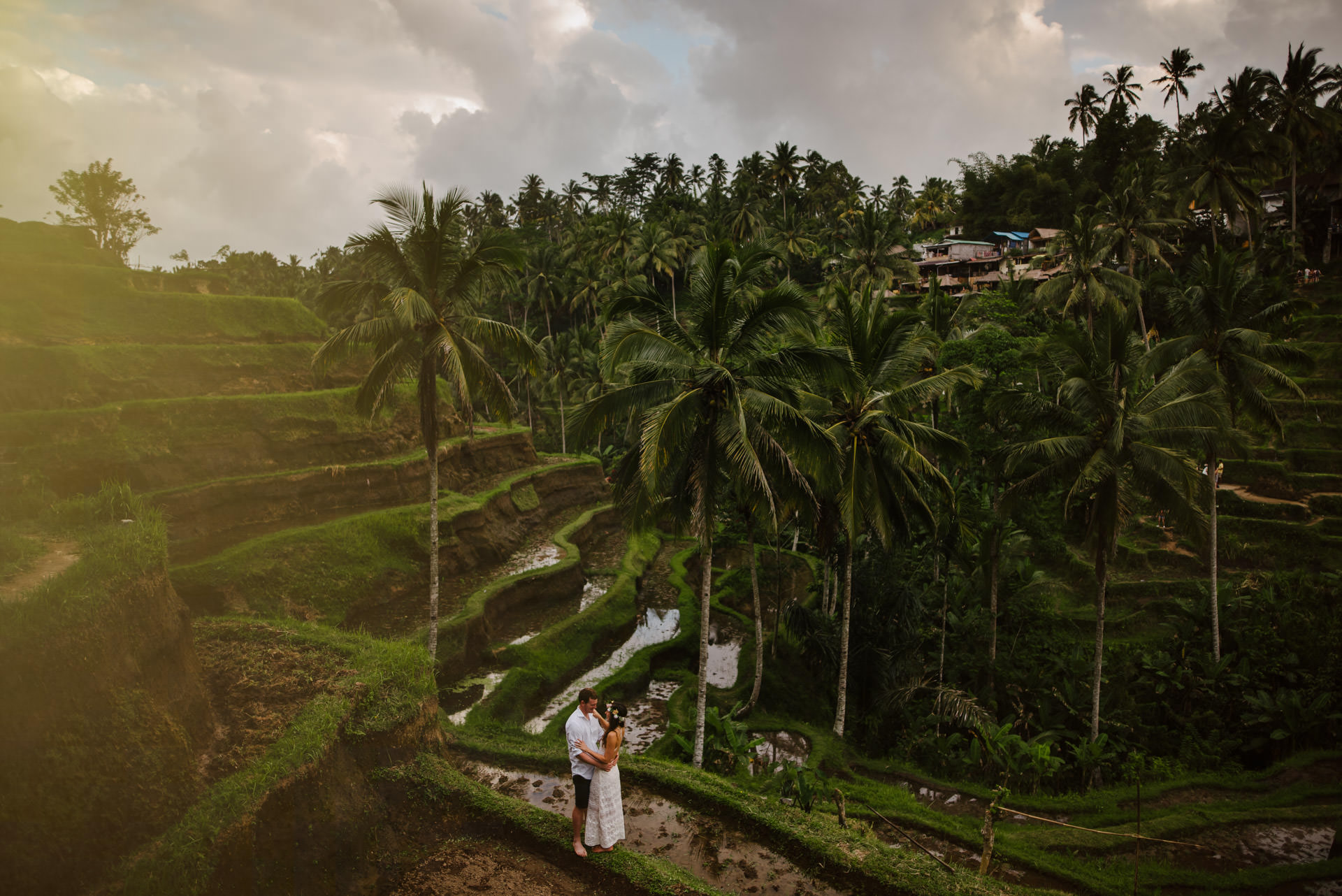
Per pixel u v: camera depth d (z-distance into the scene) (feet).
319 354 64.54
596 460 183.52
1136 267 184.44
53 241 117.80
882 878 33.68
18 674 25.39
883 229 174.60
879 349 72.95
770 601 122.31
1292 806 69.67
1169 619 104.01
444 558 107.76
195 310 115.96
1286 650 94.58
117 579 31.68
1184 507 69.36
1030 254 241.55
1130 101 255.70
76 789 25.99
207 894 25.76
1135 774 77.41
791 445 58.70
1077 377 71.87
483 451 151.02
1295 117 173.68
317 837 30.66
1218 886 54.08
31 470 77.56
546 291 241.35
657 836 38.32
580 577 123.44
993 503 110.11
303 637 46.24
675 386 58.90
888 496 74.08
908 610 87.51
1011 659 93.91
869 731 85.46
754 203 232.32
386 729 37.86
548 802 42.47
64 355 90.38
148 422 91.15
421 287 66.39
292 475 99.45
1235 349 92.43
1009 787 76.02
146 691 31.30
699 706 62.28
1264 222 199.31
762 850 37.11
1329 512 123.85
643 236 212.84
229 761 33.35
